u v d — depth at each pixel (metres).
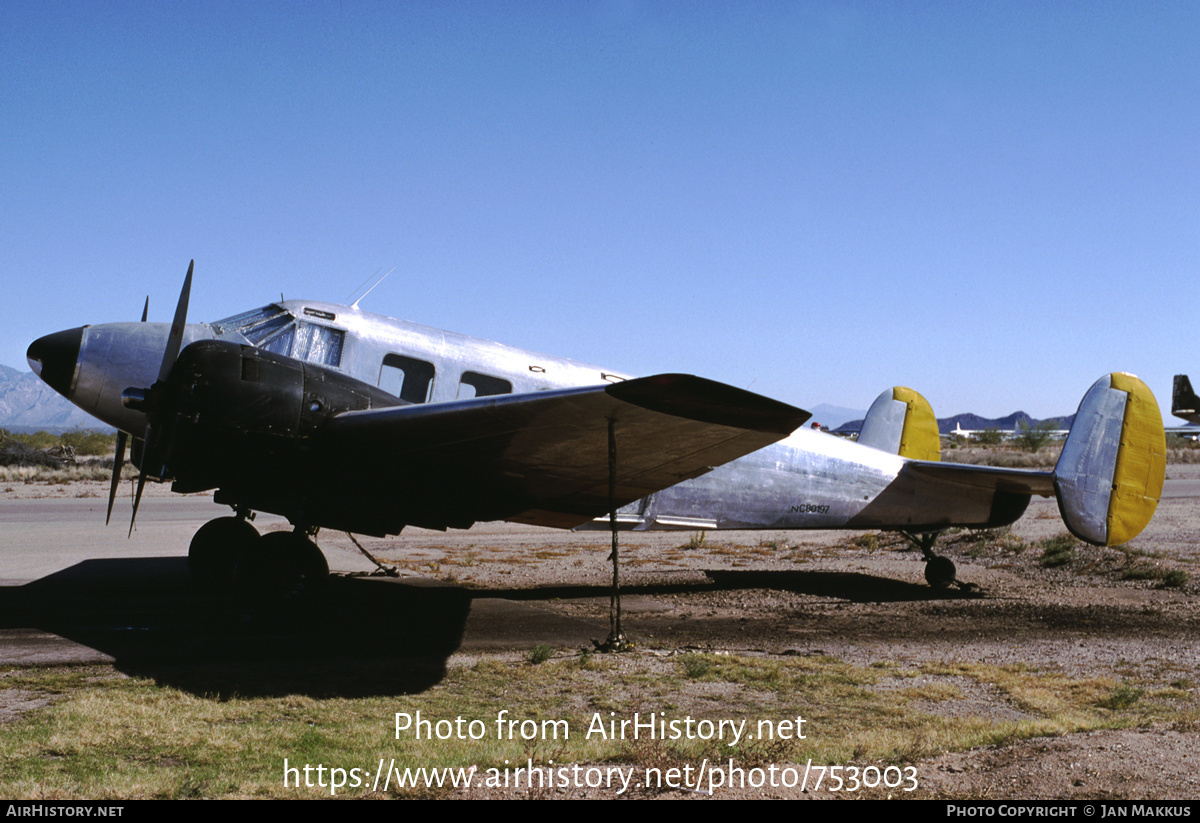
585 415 6.35
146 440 7.42
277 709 5.00
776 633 8.29
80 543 13.80
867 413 13.42
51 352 8.10
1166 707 5.58
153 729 4.49
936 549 15.77
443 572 11.95
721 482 10.66
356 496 7.87
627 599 10.23
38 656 6.20
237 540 9.24
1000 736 4.62
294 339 8.70
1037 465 40.12
